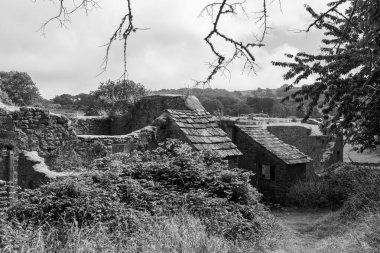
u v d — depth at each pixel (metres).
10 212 6.89
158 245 5.75
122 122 21.48
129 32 3.74
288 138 25.14
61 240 5.95
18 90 45.34
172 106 17.41
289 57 11.86
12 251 5.12
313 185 15.45
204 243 6.07
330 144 22.89
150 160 10.90
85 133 21.08
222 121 16.89
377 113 11.16
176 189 9.46
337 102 12.57
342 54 9.93
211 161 11.20
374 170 15.25
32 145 13.04
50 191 7.53
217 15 3.85
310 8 10.05
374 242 7.47
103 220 6.93
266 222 9.46
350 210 11.13
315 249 8.55
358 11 6.05
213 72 4.12
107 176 8.77
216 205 8.66
